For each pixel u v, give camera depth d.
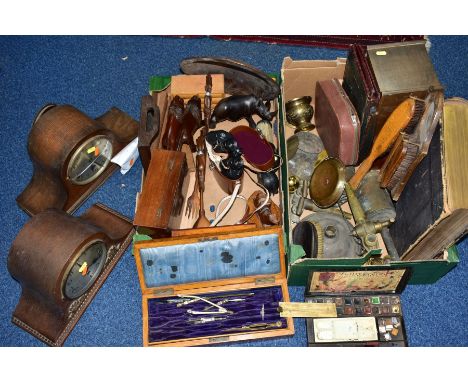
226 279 2.17
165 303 2.17
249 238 2.06
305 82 2.57
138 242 2.02
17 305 2.31
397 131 2.13
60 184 2.42
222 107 2.38
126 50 3.00
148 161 2.25
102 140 2.45
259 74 2.42
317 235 2.15
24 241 2.11
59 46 3.02
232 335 2.10
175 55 2.99
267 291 2.19
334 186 2.26
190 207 2.40
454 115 2.00
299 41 3.00
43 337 2.24
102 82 2.92
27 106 2.85
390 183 2.27
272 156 2.33
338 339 2.19
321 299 2.26
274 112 2.55
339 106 2.30
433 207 1.96
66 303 2.21
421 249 2.13
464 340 2.28
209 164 2.41
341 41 3.01
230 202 2.25
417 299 2.36
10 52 3.01
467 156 1.94
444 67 2.92
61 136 2.29
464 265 2.43
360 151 2.38
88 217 2.46
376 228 2.21
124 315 2.35
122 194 2.62
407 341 2.21
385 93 2.12
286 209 2.19
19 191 2.62
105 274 2.38
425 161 2.08
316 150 2.51
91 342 2.29
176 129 2.26
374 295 2.26
